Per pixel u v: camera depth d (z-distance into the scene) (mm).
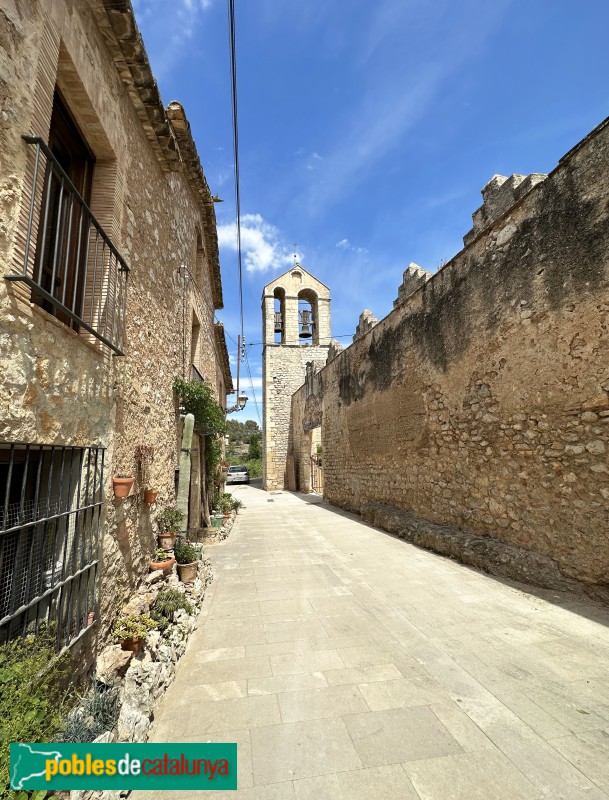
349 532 8094
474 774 1959
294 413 20578
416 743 2176
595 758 2035
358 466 10648
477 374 5684
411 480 7652
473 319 5781
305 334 22188
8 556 2008
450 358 6348
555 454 4375
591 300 3963
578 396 4109
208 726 2354
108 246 2727
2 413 1690
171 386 5160
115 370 3049
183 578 4449
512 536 4980
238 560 6145
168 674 2781
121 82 3332
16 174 1812
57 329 2154
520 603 4004
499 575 4809
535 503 4625
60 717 1769
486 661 2984
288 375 21422
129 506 3385
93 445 2633
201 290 8180
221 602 4355
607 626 3404
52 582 2111
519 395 4891
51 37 2137
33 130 1938
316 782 1936
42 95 2029
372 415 9664
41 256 1813
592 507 3945
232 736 2264
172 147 4305
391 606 4094
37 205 2010
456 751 2109
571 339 4184
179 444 5793
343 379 11969
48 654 1846
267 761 2072
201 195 7102
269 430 21188
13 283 1762
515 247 4965
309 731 2293
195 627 3703
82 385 2471
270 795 1868
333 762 2057
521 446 4855
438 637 3391
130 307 3498
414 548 6402
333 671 2922
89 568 2527
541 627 3477
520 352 4875
